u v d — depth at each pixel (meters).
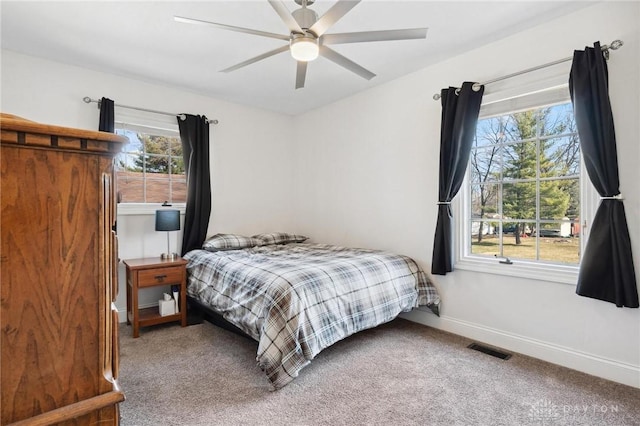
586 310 2.28
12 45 2.76
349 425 1.71
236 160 4.22
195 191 3.74
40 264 0.59
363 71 2.37
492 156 2.86
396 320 3.37
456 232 2.98
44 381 0.60
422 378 2.18
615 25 2.14
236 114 4.22
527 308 2.55
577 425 1.72
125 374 2.23
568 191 2.46
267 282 2.29
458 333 2.96
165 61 3.05
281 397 1.96
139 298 3.44
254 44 2.74
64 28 2.49
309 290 2.24
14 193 0.57
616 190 2.09
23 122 0.56
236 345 2.72
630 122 2.09
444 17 2.36
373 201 3.71
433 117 3.15
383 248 3.60
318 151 4.39
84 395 0.63
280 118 4.65
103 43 2.72
